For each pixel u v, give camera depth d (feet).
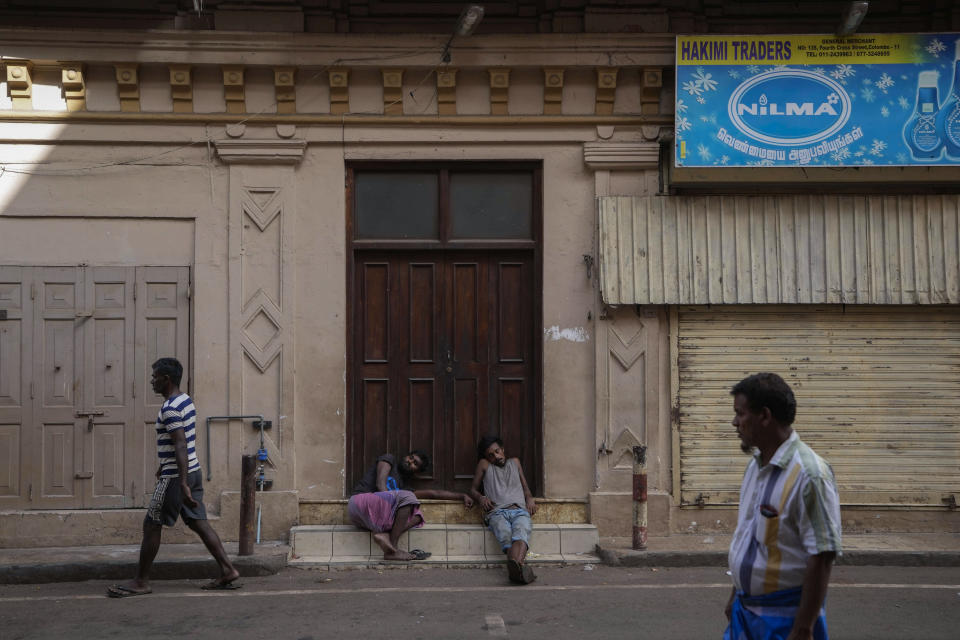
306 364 27.43
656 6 28.09
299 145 27.48
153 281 27.40
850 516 27.68
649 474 27.48
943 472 27.78
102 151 27.32
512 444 28.02
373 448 27.91
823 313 28.02
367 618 19.51
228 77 27.22
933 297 27.55
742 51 26.99
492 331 28.19
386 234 28.22
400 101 27.76
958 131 26.94
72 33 26.63
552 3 28.32
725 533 27.43
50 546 26.32
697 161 26.86
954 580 22.89
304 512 26.99
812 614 10.11
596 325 27.66
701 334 27.91
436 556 25.43
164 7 27.68
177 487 21.30
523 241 28.17
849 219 27.73
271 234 27.55
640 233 27.53
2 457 26.71
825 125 26.96
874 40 26.99
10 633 18.49
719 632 18.38
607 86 27.61
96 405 27.04
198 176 27.50
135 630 18.65
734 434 27.68
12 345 26.94
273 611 20.07
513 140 27.84
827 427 27.84
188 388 27.30
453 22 28.58
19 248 27.12
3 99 27.04
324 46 27.25
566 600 20.99
